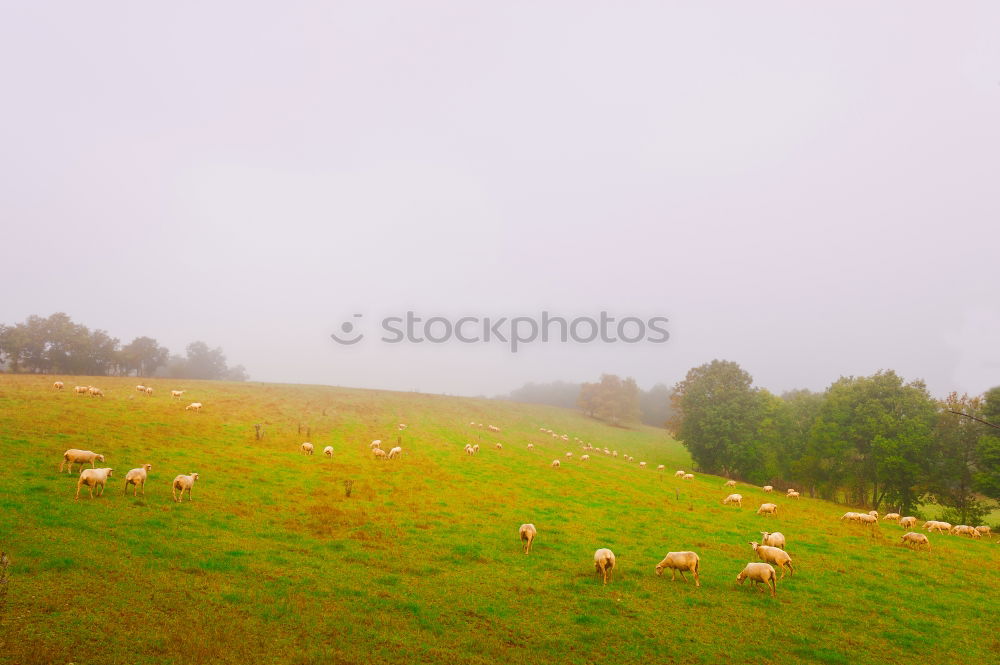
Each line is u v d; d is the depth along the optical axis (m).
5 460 26.06
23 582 12.23
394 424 74.19
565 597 16.78
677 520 33.94
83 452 26.31
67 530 16.95
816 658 13.59
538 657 12.16
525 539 22.66
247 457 38.09
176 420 47.44
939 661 14.05
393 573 17.69
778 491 71.50
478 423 91.38
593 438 100.56
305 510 25.78
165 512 21.59
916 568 25.45
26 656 9.10
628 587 18.36
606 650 12.87
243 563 16.42
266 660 10.38
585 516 32.31
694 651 13.30
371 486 34.31
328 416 71.62
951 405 59.03
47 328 105.06
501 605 15.41
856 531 35.41
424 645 11.98
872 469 61.31
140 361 123.75
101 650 9.81
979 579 24.17
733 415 75.88
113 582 13.20
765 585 20.02
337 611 13.39
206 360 158.25
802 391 100.31
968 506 52.81
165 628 11.09
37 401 44.16
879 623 16.70
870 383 64.81
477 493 36.19
